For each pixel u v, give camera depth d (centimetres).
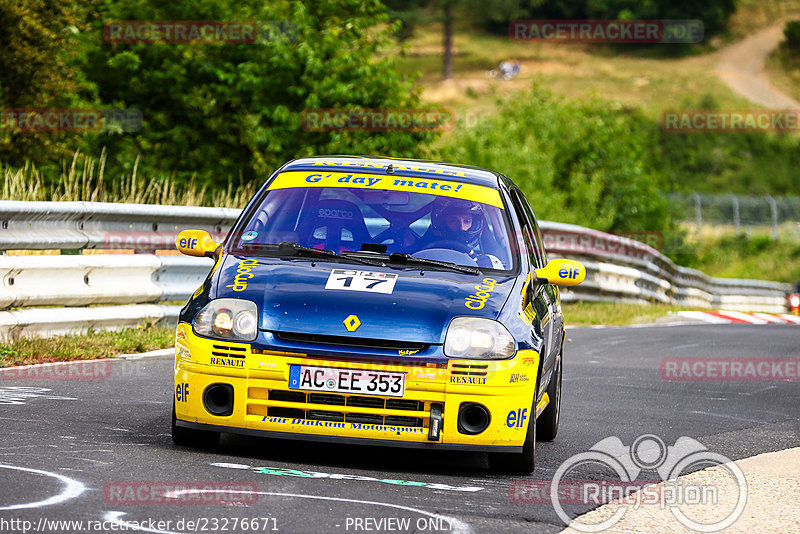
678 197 16900
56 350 3034
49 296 3222
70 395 2502
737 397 3366
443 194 2333
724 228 17738
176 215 3838
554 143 11444
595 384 3475
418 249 2194
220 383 1916
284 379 1892
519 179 9838
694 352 4606
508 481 1938
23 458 1792
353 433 1897
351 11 7888
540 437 2402
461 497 1759
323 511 1576
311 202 2300
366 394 1884
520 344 1947
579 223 10100
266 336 1906
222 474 1786
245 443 2120
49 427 2095
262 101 7544
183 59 7481
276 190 2350
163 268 3725
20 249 3228
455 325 1925
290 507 1584
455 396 1894
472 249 2211
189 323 1969
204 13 7450
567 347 4556
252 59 7644
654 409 2992
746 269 16088
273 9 7675
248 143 7381
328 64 7400
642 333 5388
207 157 7512
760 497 1908
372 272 2056
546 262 2666
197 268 3884
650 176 12462
